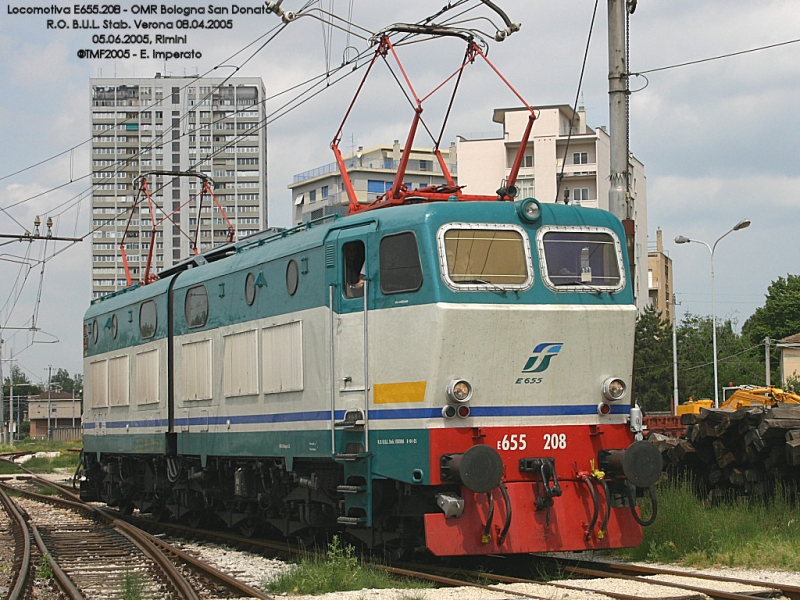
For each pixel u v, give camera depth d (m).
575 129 67.81
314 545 14.02
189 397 17.23
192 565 13.22
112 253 115.69
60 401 125.88
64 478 38.81
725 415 15.76
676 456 16.98
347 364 12.32
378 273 11.92
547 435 11.73
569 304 11.91
